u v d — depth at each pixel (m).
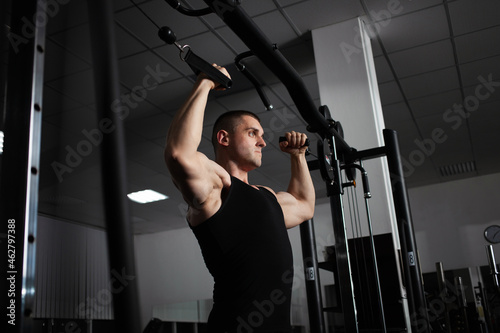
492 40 4.18
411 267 2.03
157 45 3.84
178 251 9.05
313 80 4.61
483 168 7.59
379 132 3.59
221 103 4.93
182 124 0.97
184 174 0.96
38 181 0.64
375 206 3.35
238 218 1.06
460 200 7.89
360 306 2.97
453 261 7.64
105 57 0.60
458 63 4.56
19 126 0.65
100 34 0.61
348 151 2.01
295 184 1.46
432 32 4.01
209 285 8.70
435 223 7.92
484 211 7.72
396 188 2.10
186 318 8.55
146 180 6.61
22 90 0.66
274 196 1.25
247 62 4.18
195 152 0.99
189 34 3.75
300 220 1.40
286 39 3.97
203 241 1.05
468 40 4.16
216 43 3.90
